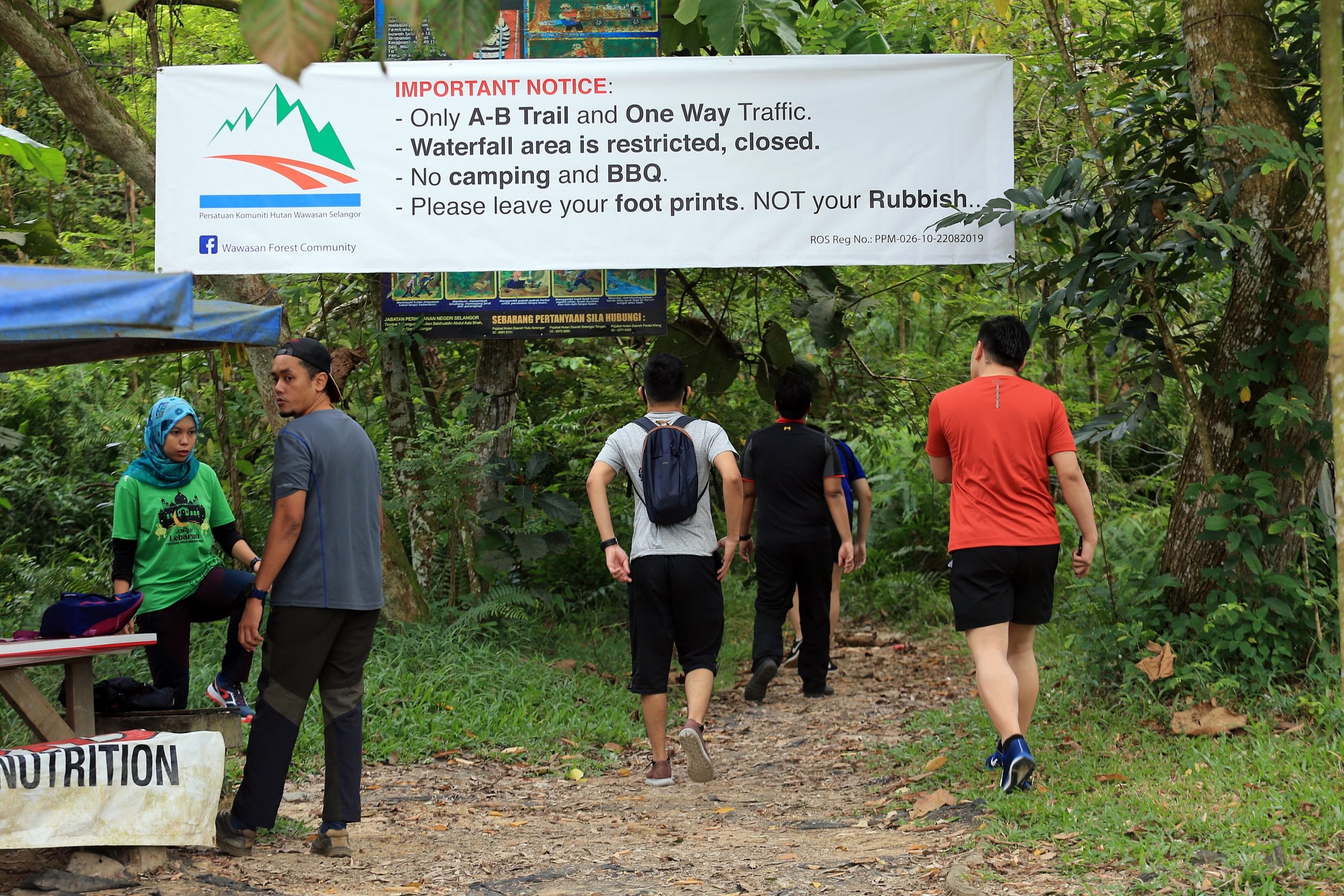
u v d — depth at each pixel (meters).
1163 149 7.44
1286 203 6.74
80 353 6.05
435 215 8.09
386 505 10.23
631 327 8.52
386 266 8.09
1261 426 6.81
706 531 6.70
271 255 8.05
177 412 6.68
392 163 8.09
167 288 4.55
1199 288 9.23
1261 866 4.11
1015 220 7.28
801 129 8.04
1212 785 5.23
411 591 9.70
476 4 1.68
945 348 15.57
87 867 4.64
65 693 5.09
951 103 8.02
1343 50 2.50
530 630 10.35
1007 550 5.77
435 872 4.97
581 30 8.29
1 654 4.63
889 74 8.02
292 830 5.59
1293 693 6.50
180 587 6.78
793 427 8.76
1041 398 5.84
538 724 8.17
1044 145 10.16
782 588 8.80
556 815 6.20
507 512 10.30
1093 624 7.58
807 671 9.38
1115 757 6.09
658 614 6.73
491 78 8.06
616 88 8.05
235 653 7.02
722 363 10.81
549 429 11.40
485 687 8.62
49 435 11.81
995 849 4.76
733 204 8.06
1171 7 8.29
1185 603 7.23
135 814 4.67
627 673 9.97
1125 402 7.27
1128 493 13.59
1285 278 6.79
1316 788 4.97
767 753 7.92
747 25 8.61
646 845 5.48
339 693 5.23
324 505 5.11
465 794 6.67
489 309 8.55
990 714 5.76
